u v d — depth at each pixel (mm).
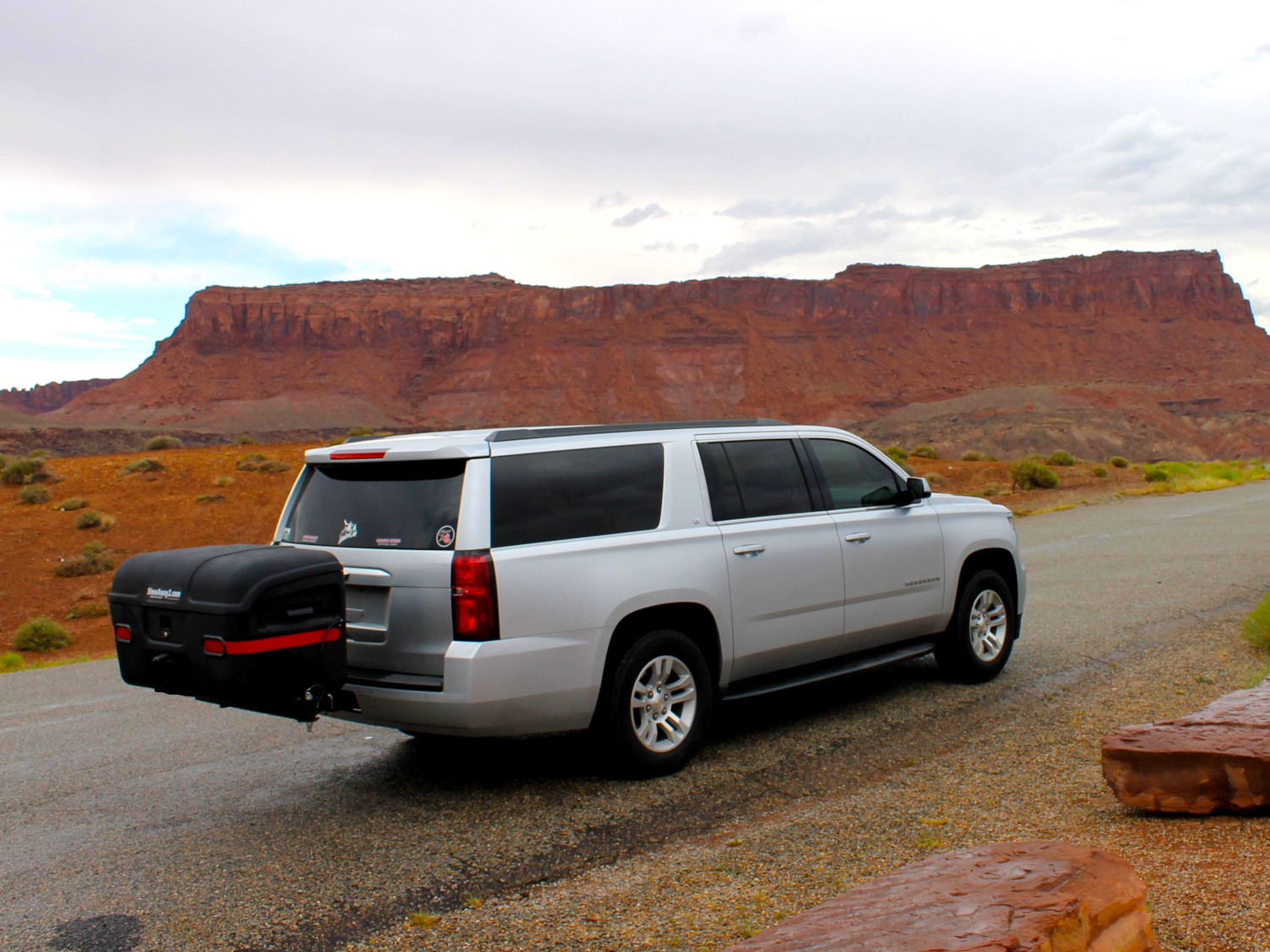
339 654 4625
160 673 4609
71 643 22766
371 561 4961
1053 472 35031
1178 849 3639
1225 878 3311
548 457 5113
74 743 6820
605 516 5188
